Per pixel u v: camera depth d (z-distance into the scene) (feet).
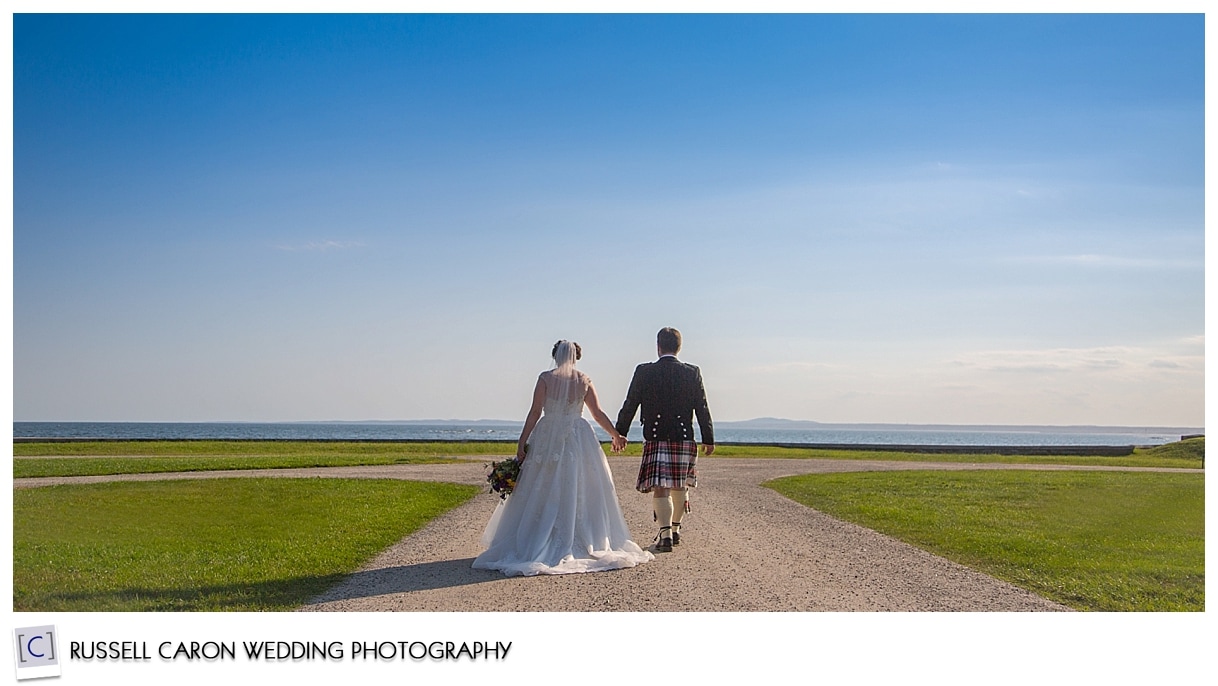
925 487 61.57
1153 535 39.09
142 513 45.16
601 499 30.63
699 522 41.19
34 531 38.55
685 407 33.01
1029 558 31.78
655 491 33.09
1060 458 123.34
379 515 44.37
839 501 51.42
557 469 30.27
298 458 99.76
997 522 42.11
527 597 25.35
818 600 25.04
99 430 655.35
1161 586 27.86
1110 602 25.62
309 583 27.14
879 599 25.29
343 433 645.92
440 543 35.19
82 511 45.80
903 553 32.50
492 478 30.19
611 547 30.78
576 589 26.27
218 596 25.44
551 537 29.68
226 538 36.37
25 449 124.36
